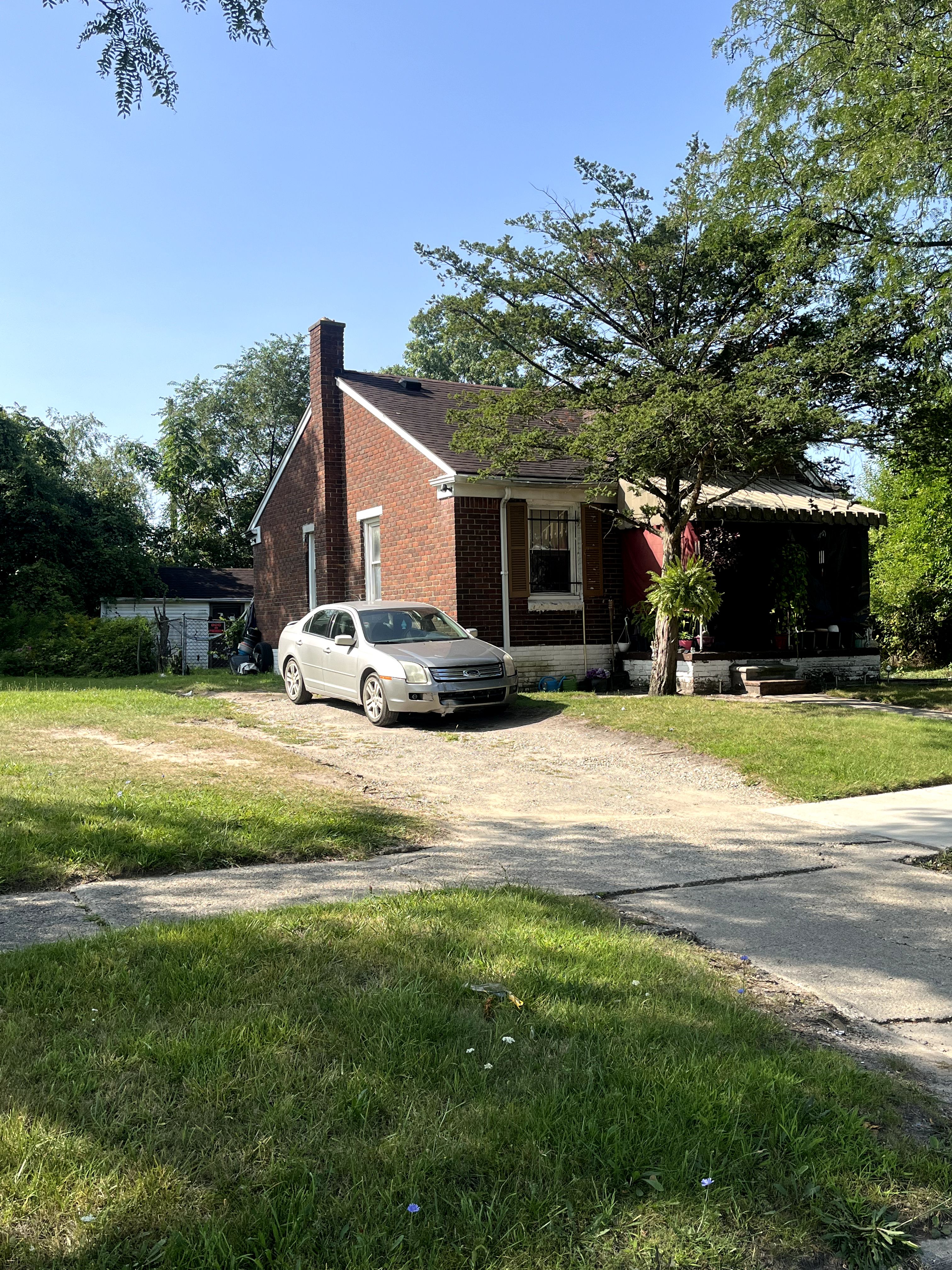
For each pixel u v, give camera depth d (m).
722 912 5.71
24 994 3.82
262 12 7.25
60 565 27.05
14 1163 2.65
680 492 14.81
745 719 12.62
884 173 12.31
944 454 13.63
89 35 7.21
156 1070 3.21
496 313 14.68
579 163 13.90
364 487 20.05
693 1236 2.48
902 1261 2.53
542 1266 2.35
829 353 12.30
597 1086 3.20
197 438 44.09
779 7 14.43
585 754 11.13
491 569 17.08
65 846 6.23
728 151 14.10
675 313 14.71
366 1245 2.36
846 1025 4.22
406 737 12.16
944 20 12.69
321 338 21.19
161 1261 2.30
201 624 33.00
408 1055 3.34
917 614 23.22
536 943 4.66
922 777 9.79
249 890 5.76
